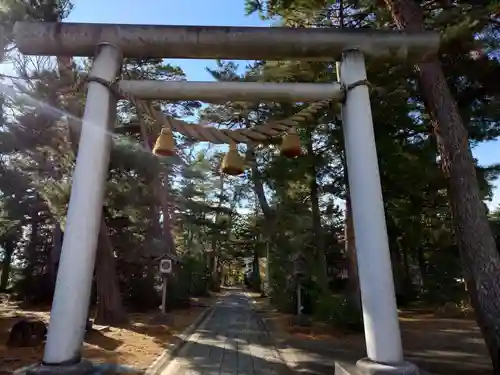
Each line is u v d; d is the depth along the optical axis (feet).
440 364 21.71
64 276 9.03
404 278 62.75
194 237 87.35
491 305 17.75
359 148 10.46
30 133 29.89
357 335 31.78
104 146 10.28
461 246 19.31
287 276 46.93
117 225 50.65
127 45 11.11
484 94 28.17
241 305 61.93
